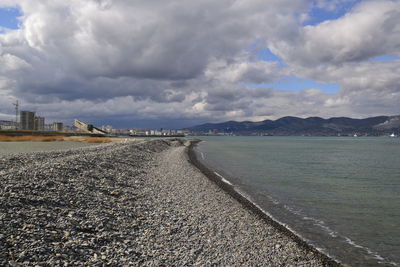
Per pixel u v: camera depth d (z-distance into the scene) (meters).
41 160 24.44
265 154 68.50
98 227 10.66
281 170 38.16
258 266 9.98
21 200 11.23
